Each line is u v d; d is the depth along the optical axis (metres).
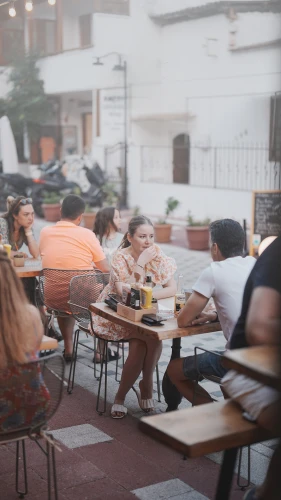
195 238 12.13
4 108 19.08
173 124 16.33
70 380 5.30
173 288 4.88
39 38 18.81
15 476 3.77
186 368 4.18
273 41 13.06
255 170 14.02
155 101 16.33
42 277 5.82
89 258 5.73
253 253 9.38
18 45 18.86
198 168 15.57
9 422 3.04
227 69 14.41
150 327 4.03
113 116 17.11
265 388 2.94
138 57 16.28
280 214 3.14
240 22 13.82
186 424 2.93
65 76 18.06
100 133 17.45
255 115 13.91
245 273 3.92
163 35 15.85
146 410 4.71
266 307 2.89
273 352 2.90
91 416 4.65
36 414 3.08
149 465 3.92
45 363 3.10
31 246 6.32
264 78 13.54
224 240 4.00
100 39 16.62
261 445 4.25
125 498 3.53
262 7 13.02
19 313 2.98
